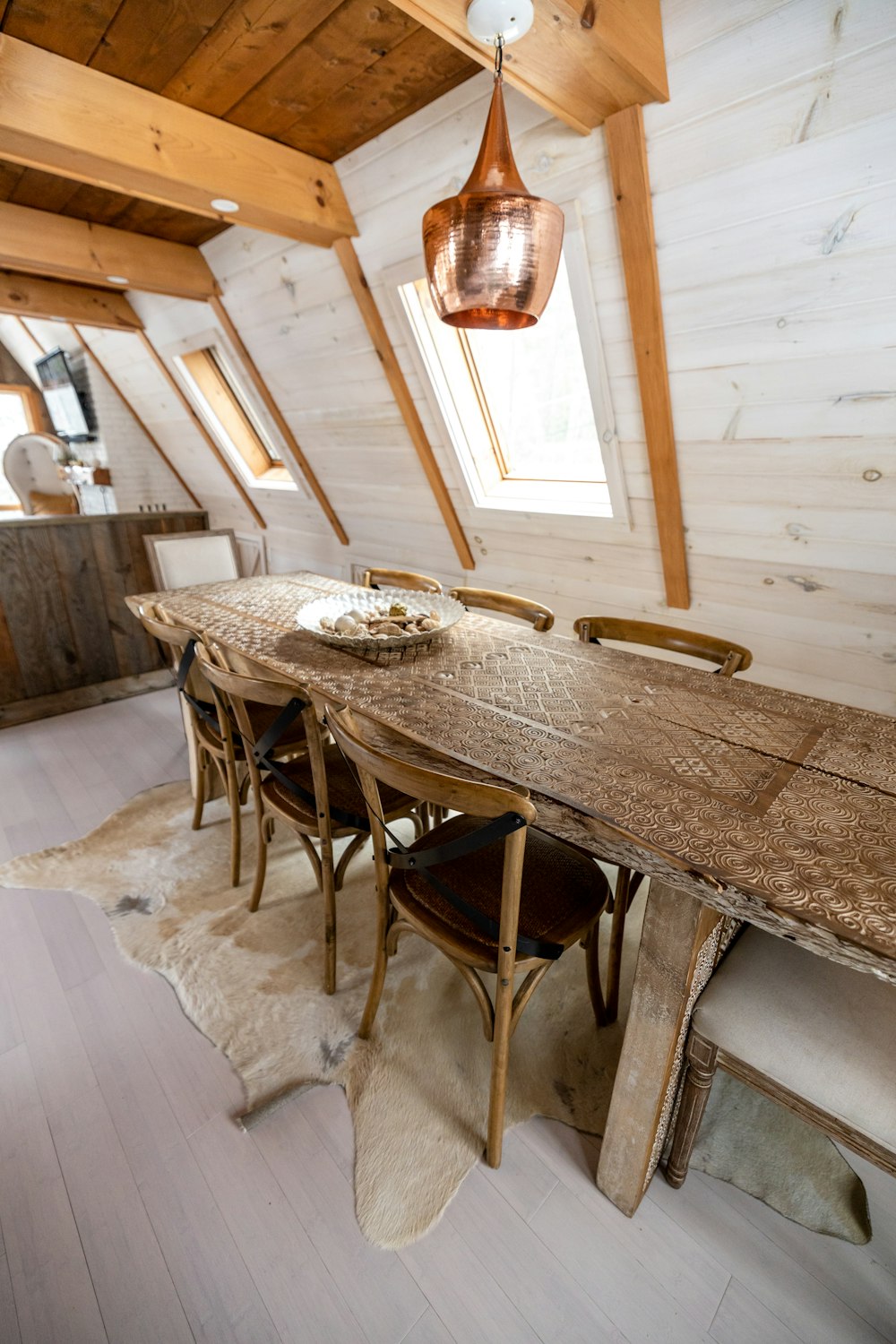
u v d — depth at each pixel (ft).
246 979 5.57
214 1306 3.48
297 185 6.52
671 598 7.83
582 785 3.59
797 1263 3.68
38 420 21.50
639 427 6.36
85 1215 3.88
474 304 3.65
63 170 5.54
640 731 4.29
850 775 3.74
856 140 3.92
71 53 4.93
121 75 5.22
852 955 2.46
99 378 15.76
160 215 8.28
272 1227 3.83
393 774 3.37
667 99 4.37
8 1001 5.35
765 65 3.96
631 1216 3.90
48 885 6.76
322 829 5.00
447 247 3.46
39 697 11.28
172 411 14.32
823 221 4.32
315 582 9.07
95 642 11.78
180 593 8.31
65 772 9.25
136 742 10.25
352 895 6.63
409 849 4.07
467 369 7.95
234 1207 3.93
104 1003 5.35
